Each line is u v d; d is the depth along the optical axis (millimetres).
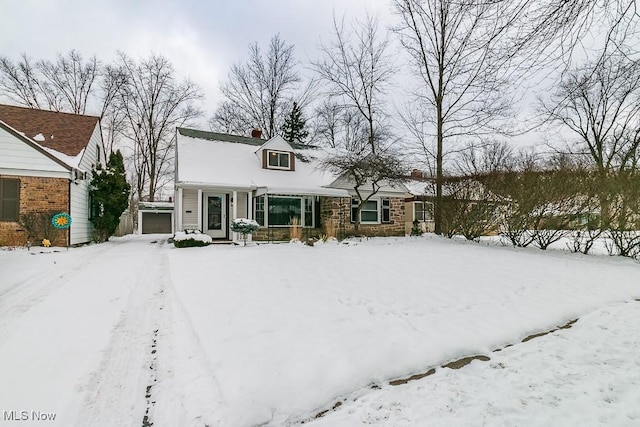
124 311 4148
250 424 2061
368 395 2408
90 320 3816
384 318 3885
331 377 2578
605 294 5195
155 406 2264
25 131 11797
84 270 6570
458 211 12703
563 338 3533
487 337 3449
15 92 23938
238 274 5879
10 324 3645
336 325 3607
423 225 19484
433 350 3105
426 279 5836
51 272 6305
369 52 20359
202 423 2070
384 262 7301
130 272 6375
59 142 11914
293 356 2855
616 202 8664
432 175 17000
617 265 7590
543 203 9695
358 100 21172
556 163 11086
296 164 16859
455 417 2135
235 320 3680
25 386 2449
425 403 2307
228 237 14625
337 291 4957
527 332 3703
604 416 2148
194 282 5367
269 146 15414
